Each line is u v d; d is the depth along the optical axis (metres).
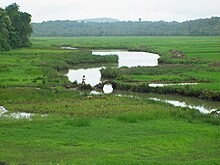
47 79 67.69
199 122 35.88
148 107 43.25
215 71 78.88
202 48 139.38
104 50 162.75
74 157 25.62
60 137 30.55
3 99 48.62
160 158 25.50
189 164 23.89
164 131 32.41
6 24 130.62
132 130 32.66
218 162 24.31
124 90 61.56
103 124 34.72
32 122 35.59
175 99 54.72
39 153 26.56
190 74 74.12
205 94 53.31
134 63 107.56
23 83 61.88
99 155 25.95
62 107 43.44
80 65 105.50
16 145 28.42
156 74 76.94
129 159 24.70
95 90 62.47
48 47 152.38
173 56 112.12
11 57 105.44
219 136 31.03
